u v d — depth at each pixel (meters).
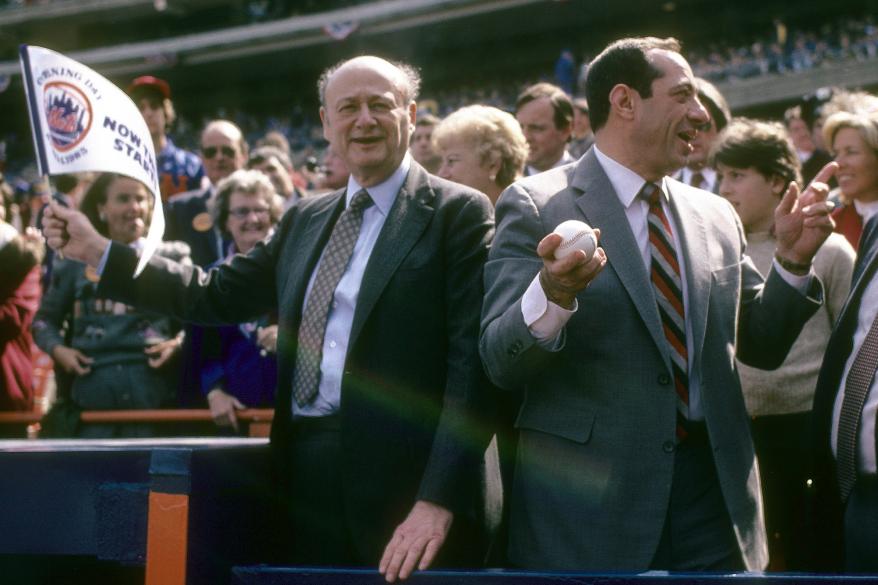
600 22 54.91
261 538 4.85
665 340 4.54
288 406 5.05
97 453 4.49
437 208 5.02
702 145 7.83
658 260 4.69
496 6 52.25
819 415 5.08
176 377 8.15
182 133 62.19
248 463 4.75
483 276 4.84
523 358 4.25
